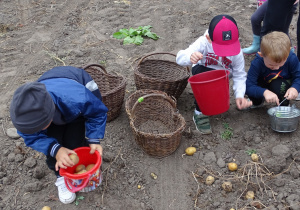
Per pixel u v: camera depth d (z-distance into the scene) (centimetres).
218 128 352
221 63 317
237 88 336
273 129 335
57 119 235
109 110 350
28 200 286
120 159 320
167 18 607
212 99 309
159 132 346
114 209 276
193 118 360
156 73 411
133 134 320
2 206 282
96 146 256
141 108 354
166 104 345
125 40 531
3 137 353
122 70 462
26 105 200
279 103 354
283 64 321
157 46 521
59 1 697
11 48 525
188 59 327
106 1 693
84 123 273
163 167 311
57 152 242
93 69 390
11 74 461
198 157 319
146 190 291
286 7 336
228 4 656
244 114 371
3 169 315
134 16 625
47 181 301
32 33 570
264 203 271
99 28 582
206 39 329
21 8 666
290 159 309
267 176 294
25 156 325
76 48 519
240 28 559
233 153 321
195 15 615
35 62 488
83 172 260
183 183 296
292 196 270
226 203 276
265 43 307
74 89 235
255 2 657
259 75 350
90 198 284
